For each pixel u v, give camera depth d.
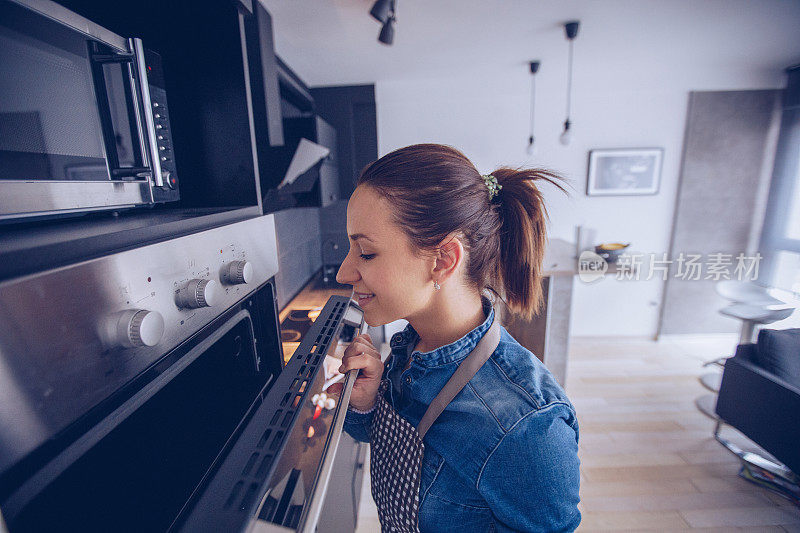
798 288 3.12
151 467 0.45
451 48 2.41
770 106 3.29
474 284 0.52
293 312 1.64
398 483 0.53
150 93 0.54
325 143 2.34
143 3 0.62
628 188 3.53
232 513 0.28
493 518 0.49
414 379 0.55
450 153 0.48
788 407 1.70
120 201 0.48
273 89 1.56
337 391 0.50
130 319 0.34
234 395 0.64
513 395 0.47
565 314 2.50
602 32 2.20
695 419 2.42
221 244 0.52
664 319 3.71
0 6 0.34
